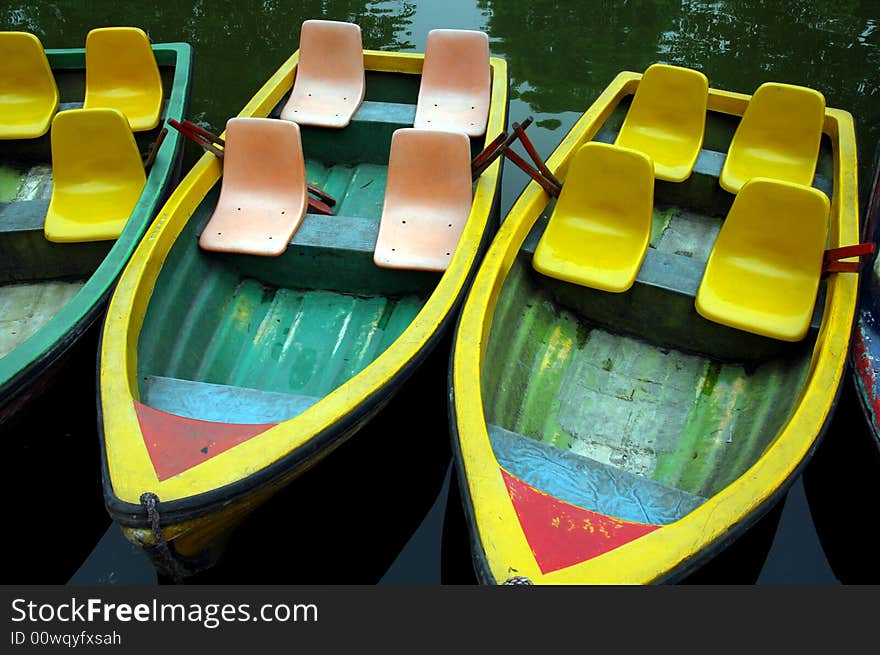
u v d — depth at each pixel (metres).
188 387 3.67
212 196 4.77
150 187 4.65
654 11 8.55
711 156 5.15
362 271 4.52
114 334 3.59
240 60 7.71
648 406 4.04
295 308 4.59
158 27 8.27
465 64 5.48
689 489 3.63
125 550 3.84
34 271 4.87
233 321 4.46
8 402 3.61
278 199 4.70
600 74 7.44
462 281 3.95
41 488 4.12
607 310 4.36
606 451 3.85
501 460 3.34
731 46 7.81
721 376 4.14
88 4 8.68
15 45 5.57
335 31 5.61
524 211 4.30
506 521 2.81
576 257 4.29
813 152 4.89
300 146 4.61
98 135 4.69
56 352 3.73
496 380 3.83
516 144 6.59
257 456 3.08
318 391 4.16
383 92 5.90
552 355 4.25
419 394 4.11
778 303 3.99
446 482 4.20
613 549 2.73
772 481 2.94
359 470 4.08
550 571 2.67
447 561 3.79
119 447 3.10
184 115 5.37
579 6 8.66
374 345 4.35
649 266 4.23
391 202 4.64
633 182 4.16
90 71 5.73
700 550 2.74
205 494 2.97
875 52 7.67
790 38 7.95
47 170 5.77
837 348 3.50
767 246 4.03
